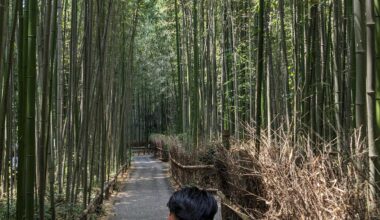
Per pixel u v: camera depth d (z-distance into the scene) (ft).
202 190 5.16
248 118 29.78
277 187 9.83
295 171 9.52
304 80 19.90
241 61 29.45
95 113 24.85
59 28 24.22
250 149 13.12
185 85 52.70
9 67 11.66
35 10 12.78
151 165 60.80
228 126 32.42
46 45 14.26
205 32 36.73
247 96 30.30
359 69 8.87
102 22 26.08
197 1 39.55
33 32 12.75
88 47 22.61
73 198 22.04
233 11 28.96
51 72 16.21
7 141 20.85
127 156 57.16
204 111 39.37
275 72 25.52
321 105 18.72
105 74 32.81
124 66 49.88
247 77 30.37
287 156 10.78
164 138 67.26
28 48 12.69
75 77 22.12
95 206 23.77
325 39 20.99
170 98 78.38
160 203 27.61
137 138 95.76
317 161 9.11
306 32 19.70
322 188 8.26
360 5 8.84
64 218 19.79
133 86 68.54
